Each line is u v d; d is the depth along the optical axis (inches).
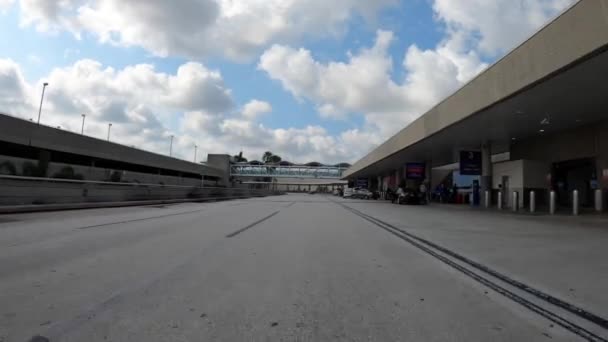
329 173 3540.8
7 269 233.3
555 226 518.3
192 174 2738.7
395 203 1489.9
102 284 201.8
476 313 164.7
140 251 301.0
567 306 171.5
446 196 1573.6
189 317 154.8
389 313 163.6
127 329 140.9
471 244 357.4
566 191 970.1
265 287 201.5
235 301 176.9
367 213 826.2
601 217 660.1
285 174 3503.9
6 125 1264.8
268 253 301.9
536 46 525.7
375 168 2324.1
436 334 141.1
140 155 2012.8
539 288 200.2
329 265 260.4
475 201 1189.7
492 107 685.9
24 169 1310.3
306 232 450.6
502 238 398.6
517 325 150.9
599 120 798.5
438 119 919.7
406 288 203.8
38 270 231.5
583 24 436.5
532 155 1023.6
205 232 429.4
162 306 167.8
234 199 1705.2
